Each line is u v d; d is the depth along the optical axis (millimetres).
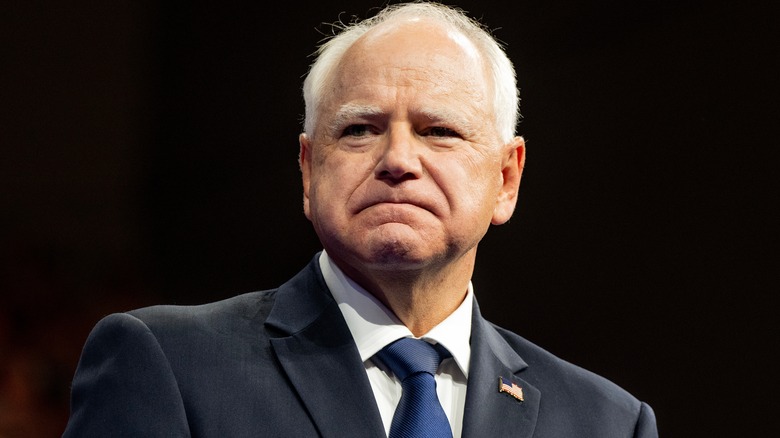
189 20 17141
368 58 6164
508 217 6715
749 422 15633
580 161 16219
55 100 17078
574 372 6898
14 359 13562
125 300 15547
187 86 17109
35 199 16734
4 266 14742
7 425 12891
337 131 6113
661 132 16219
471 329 6570
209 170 16938
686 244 16031
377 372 6133
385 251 5828
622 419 6691
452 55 6219
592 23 16281
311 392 5859
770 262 15812
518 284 16031
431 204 5895
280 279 16453
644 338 15938
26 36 17047
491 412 6215
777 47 16016
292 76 16828
